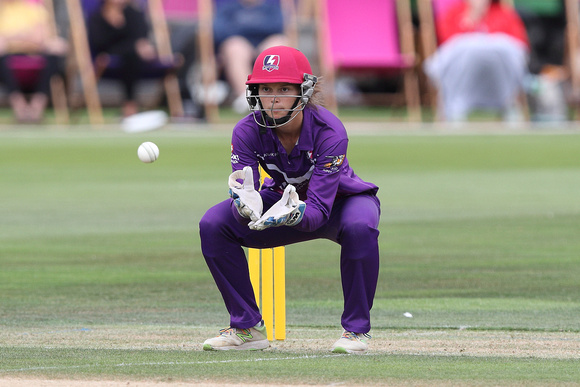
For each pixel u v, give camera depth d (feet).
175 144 184.03
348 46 240.12
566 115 248.93
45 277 71.82
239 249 50.60
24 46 221.66
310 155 49.32
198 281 70.79
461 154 172.96
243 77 233.76
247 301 50.85
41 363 45.57
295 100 48.49
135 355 47.91
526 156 170.50
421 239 89.25
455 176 142.92
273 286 54.29
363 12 242.58
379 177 141.28
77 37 225.56
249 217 47.83
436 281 70.95
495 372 43.88
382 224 98.58
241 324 50.31
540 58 262.06
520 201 115.96
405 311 61.31
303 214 47.47
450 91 230.89
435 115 246.88
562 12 261.65
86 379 42.14
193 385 41.19
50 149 174.09
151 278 71.77
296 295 66.74
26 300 63.93
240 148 50.06
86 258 79.66
